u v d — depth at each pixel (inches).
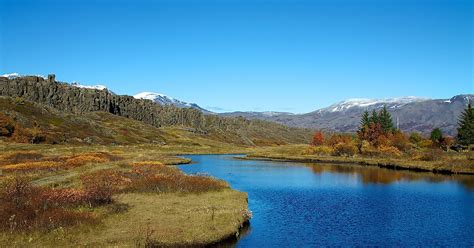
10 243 826.2
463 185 2315.5
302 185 2268.7
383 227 1240.8
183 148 6619.1
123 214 1176.2
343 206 1599.4
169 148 6328.7
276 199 1763.0
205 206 1341.0
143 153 4453.7
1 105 6215.6
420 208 1565.0
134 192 1578.5
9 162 2511.1
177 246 918.4
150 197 1487.5
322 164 4074.8
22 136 4849.9
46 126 6131.9
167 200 1434.5
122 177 1871.3
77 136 6220.5
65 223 986.7
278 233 1152.8
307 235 1137.4
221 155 5856.3
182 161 3799.2
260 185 2257.6
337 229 1210.6
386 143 5334.6
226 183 1947.6
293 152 5930.1
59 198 1211.9
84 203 1225.4
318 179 2605.8
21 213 997.8
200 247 954.1
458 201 1732.3
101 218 1092.5
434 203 1683.1
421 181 2527.1
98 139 6476.4
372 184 2343.8
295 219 1343.5
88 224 1001.5
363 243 1067.9
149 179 1732.3
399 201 1727.4
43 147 4097.0
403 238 1119.6
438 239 1113.4
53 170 2134.6
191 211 1252.5
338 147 5216.5
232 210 1294.3
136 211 1222.9
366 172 3159.5
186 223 1098.1
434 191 2053.4
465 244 1066.7
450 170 3179.1
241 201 1488.7
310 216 1396.4
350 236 1135.0
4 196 1200.2
